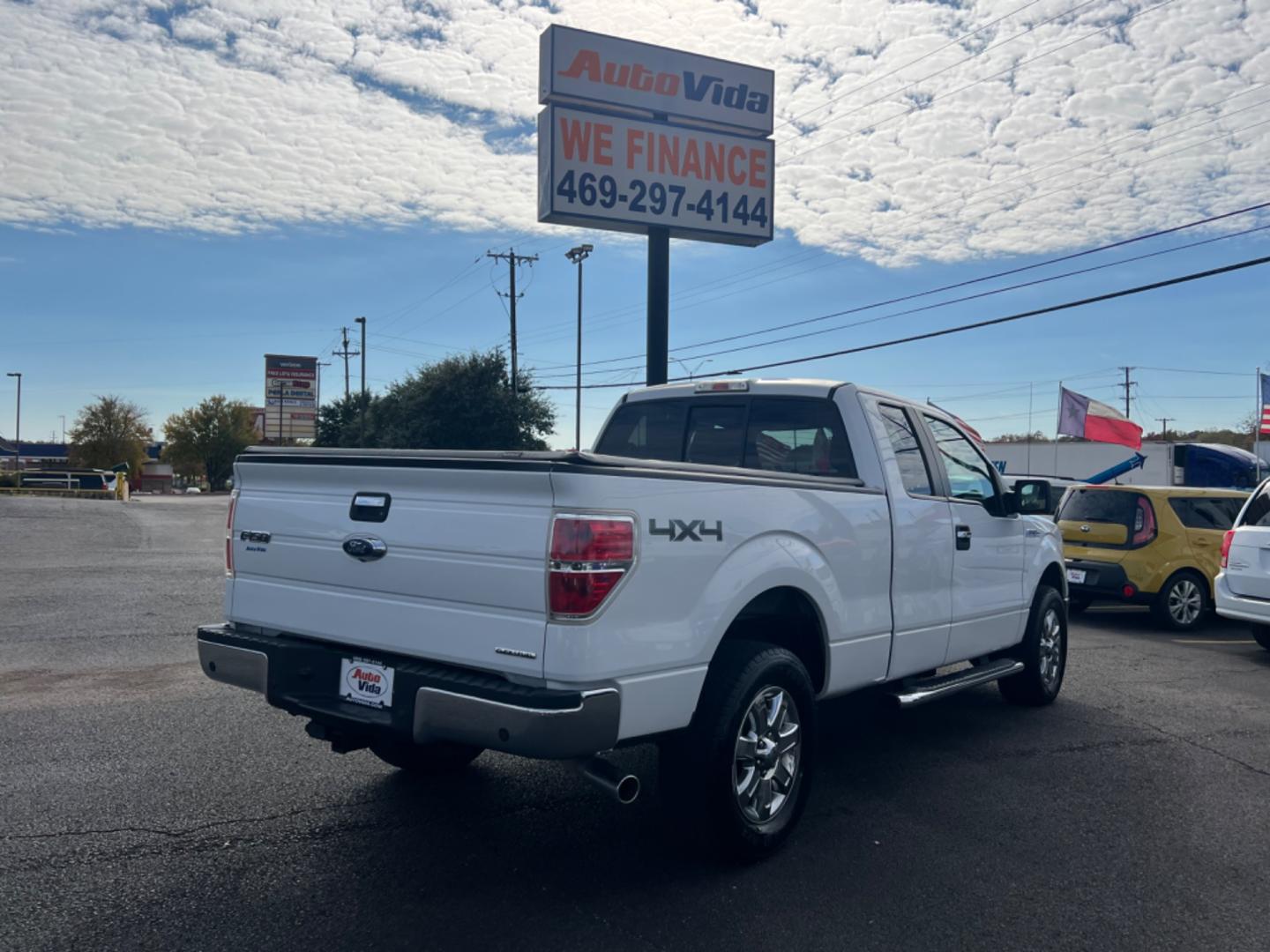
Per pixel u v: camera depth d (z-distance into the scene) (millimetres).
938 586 5605
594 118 15547
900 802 5035
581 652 3439
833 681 4727
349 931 3494
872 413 5340
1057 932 3643
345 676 4098
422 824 4539
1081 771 5598
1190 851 4449
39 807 4652
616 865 4137
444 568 3746
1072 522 11961
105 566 15641
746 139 16562
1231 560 9766
